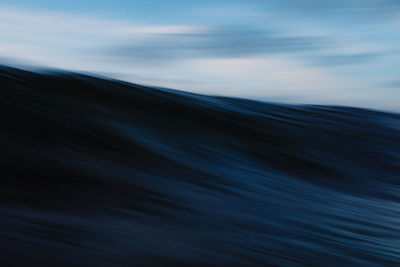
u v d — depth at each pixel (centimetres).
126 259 391
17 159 659
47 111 898
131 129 912
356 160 1072
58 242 407
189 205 588
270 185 789
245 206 624
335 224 583
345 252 479
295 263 435
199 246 446
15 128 782
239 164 890
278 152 1021
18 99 927
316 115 1318
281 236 506
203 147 933
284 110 1325
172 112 1084
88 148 770
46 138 770
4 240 396
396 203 782
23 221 451
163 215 534
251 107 1295
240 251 446
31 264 358
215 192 679
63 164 673
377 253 486
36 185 579
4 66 1128
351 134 1221
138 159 768
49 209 504
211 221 533
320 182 889
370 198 812
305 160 1008
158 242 440
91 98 1034
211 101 1252
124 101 1064
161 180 689
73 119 889
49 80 1079
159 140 900
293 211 632
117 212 524
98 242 419
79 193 574
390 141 1216
